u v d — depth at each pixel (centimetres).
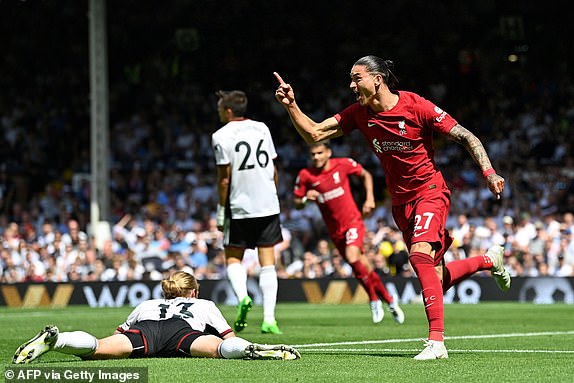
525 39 10569
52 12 11312
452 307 5991
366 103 2538
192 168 9500
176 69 10906
